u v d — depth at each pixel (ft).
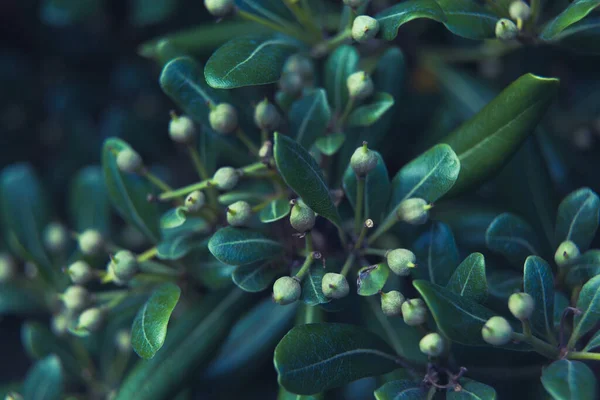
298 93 2.59
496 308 2.50
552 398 2.34
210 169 2.61
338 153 2.63
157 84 3.41
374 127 2.64
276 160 2.29
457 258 2.44
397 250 2.35
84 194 2.87
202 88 2.54
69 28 3.38
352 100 2.52
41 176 3.42
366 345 2.37
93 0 3.09
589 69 3.11
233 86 2.38
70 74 3.46
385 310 2.34
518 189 2.66
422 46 3.01
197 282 2.61
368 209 2.45
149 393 2.51
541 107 2.39
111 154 2.60
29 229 2.87
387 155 2.95
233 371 2.75
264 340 2.78
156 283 2.64
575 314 2.34
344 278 2.32
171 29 3.25
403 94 2.66
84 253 2.60
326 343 2.33
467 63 3.10
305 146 2.52
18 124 3.48
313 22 2.62
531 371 2.48
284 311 2.80
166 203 2.80
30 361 3.34
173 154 3.39
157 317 2.37
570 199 2.47
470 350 2.48
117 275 2.48
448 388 2.33
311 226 2.33
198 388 2.73
